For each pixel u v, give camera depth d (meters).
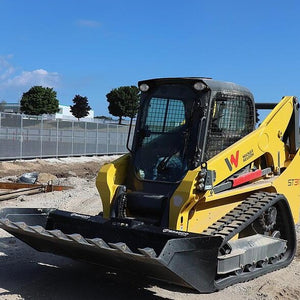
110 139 33.81
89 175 20.50
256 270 6.26
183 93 5.92
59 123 27.72
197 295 5.66
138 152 6.13
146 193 5.76
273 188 6.77
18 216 6.06
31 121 25.16
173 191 5.59
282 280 6.30
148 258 4.46
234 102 6.18
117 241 5.58
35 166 22.92
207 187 5.36
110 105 62.19
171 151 5.86
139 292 5.69
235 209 6.11
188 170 5.64
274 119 6.92
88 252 5.27
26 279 6.00
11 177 16.97
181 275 4.67
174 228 5.29
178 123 5.91
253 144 6.38
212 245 4.77
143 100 6.26
